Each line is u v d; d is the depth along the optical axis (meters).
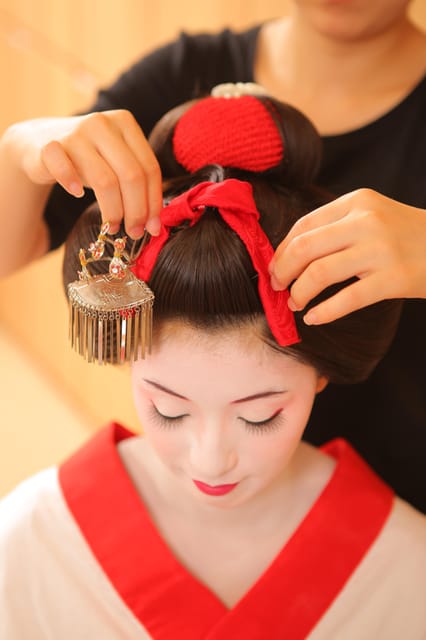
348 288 0.70
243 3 1.65
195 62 1.18
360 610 0.90
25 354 2.83
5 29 2.53
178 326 0.75
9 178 0.93
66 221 1.14
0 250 1.03
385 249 0.69
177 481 0.94
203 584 0.92
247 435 0.80
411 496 1.18
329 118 1.12
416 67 1.11
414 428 1.13
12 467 2.31
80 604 0.92
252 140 0.80
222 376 0.76
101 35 2.10
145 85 1.18
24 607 0.93
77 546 0.94
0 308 2.97
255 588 0.89
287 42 1.16
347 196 0.72
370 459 1.18
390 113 1.08
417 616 0.91
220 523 0.94
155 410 0.82
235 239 0.73
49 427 2.48
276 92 1.16
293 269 0.70
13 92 2.58
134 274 0.74
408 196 1.07
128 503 0.95
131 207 0.73
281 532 0.94
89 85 2.18
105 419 2.45
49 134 0.82
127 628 0.90
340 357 0.81
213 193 0.73
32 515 0.96
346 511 0.93
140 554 0.92
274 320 0.73
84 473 0.98
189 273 0.73
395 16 1.04
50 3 2.29
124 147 0.74
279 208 0.79
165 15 1.86
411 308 1.08
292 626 0.89
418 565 0.92
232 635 0.88
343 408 1.16
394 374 1.12
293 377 0.79
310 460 0.98
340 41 1.07
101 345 0.73
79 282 0.73
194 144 0.81
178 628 0.89
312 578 0.90
